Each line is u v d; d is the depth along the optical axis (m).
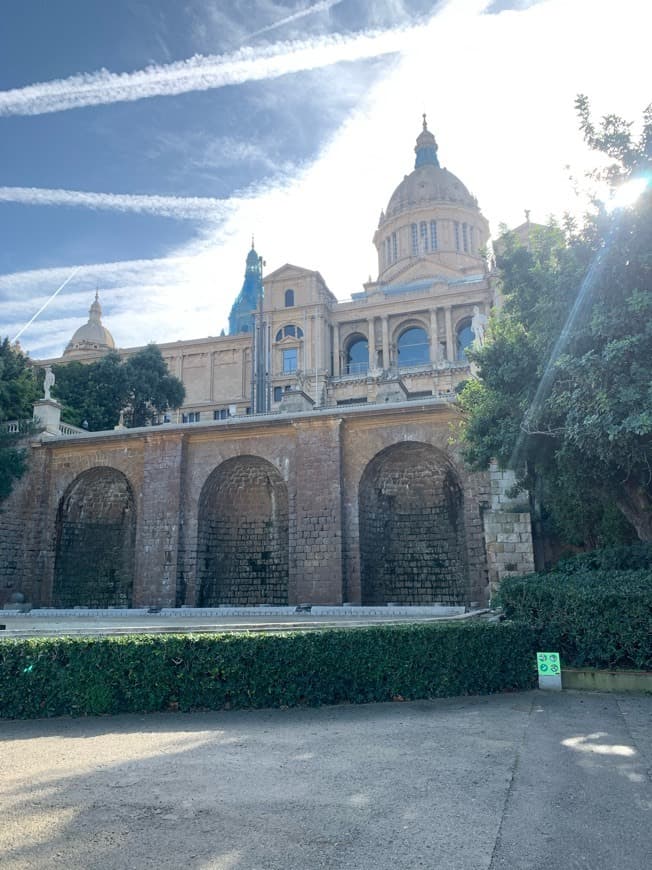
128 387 54.88
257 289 133.12
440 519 29.78
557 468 19.66
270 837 5.57
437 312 73.56
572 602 13.09
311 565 28.16
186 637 11.84
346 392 65.25
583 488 18.75
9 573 31.52
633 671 12.48
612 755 7.91
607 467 16.56
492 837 5.49
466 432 21.75
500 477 25.12
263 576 31.33
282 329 76.56
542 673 12.78
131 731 10.13
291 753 8.47
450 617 19.27
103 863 5.09
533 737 8.94
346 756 8.23
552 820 5.84
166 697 11.59
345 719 10.58
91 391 53.47
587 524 22.47
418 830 5.68
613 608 12.69
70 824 5.96
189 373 80.94
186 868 5.00
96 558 33.75
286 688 11.66
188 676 11.61
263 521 32.03
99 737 9.77
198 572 30.31
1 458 30.98
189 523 30.59
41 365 82.75
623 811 6.02
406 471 30.28
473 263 85.50
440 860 5.07
